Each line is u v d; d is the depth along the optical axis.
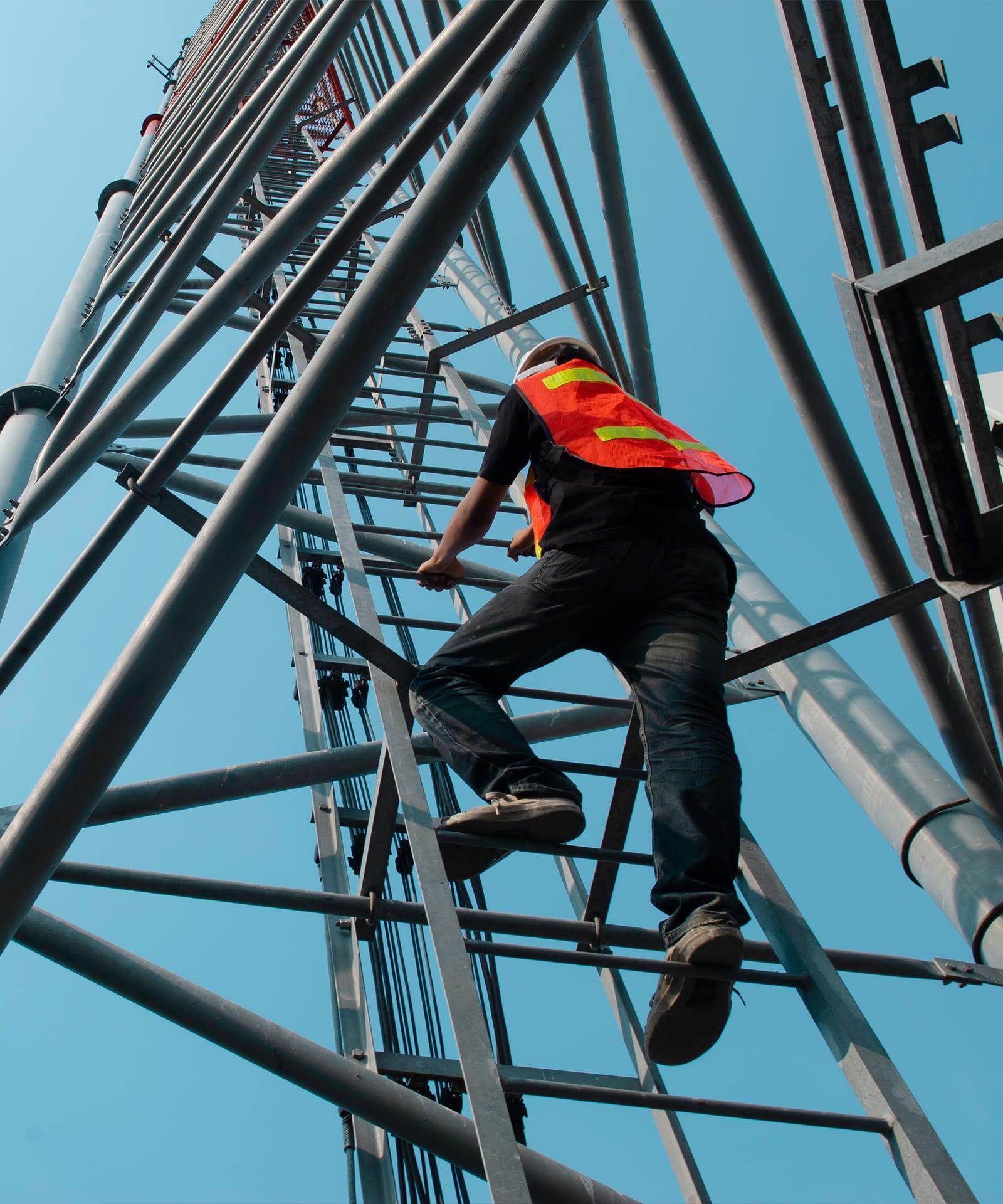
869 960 3.92
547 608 3.60
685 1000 3.16
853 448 4.70
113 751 2.84
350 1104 3.64
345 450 7.25
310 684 6.23
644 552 3.59
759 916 4.06
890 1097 3.44
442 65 3.74
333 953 4.77
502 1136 2.60
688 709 3.36
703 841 3.13
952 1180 3.24
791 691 5.48
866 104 3.15
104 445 5.57
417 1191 4.49
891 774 4.84
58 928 3.79
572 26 2.81
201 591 2.86
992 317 2.47
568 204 6.89
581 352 4.28
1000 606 5.34
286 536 7.19
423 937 5.25
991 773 4.73
